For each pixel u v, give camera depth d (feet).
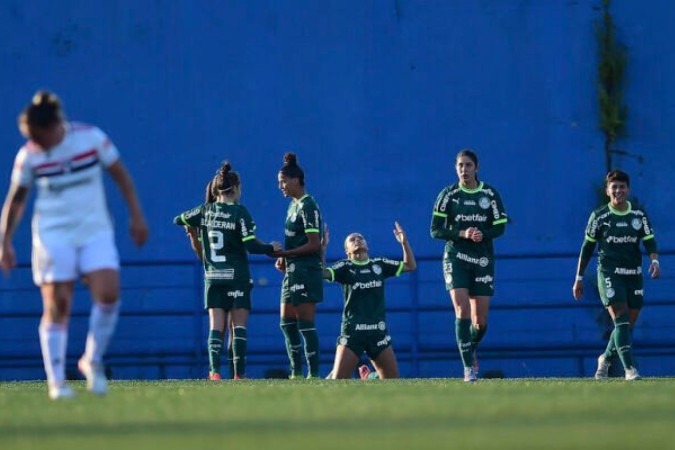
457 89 254.47
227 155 254.68
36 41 256.52
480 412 75.46
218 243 173.27
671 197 251.39
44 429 67.97
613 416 71.82
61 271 87.76
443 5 255.50
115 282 88.53
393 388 113.70
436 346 247.09
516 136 253.44
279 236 252.62
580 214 251.80
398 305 248.73
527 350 246.27
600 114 252.21
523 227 251.80
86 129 87.92
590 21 254.27
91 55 256.52
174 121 255.29
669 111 252.21
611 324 244.63
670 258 248.11
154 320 248.52
